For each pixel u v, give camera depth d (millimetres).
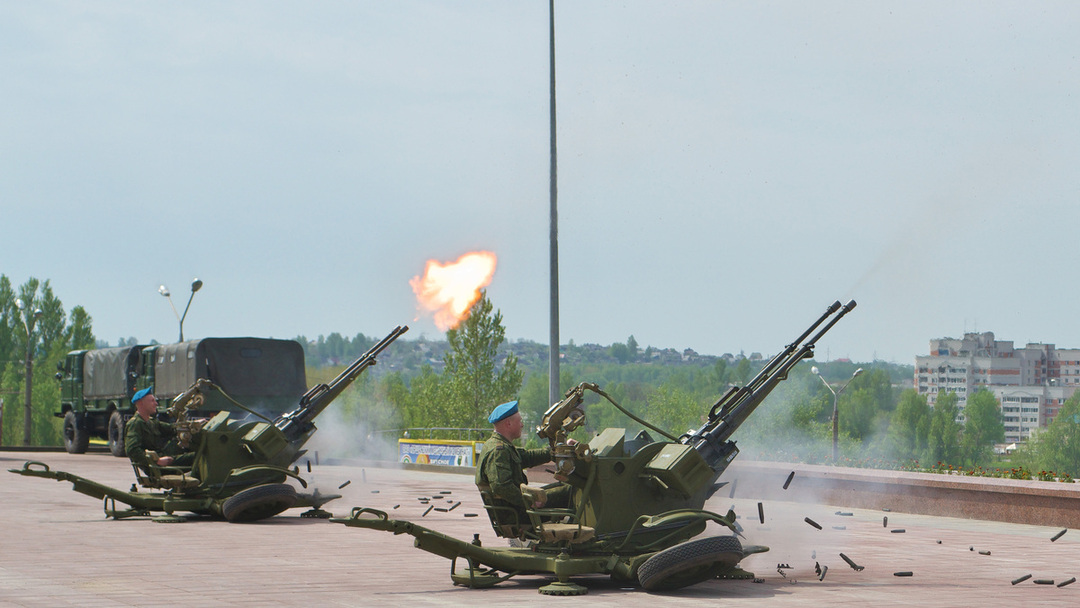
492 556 10000
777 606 9062
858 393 143000
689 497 10344
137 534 14469
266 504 16000
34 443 90812
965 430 144875
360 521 9508
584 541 10000
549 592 9594
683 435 11102
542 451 10781
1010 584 10680
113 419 38344
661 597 9523
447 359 53125
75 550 12648
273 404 33312
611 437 10469
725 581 10625
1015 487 17609
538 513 10094
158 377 35688
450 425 52281
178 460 16750
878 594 9828
